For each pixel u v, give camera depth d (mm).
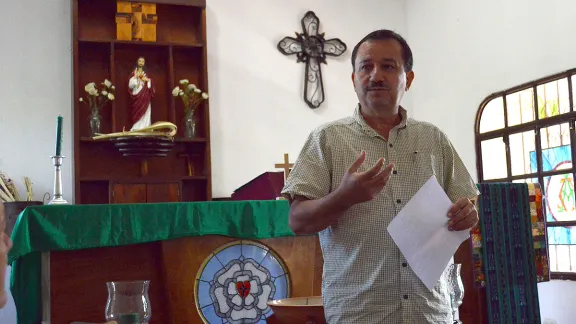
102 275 3059
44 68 5770
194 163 6125
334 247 1829
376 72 1840
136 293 2260
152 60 6121
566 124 5223
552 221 5395
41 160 5660
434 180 1767
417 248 1736
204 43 6102
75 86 5695
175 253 3164
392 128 1889
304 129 6609
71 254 3004
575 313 5133
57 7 5871
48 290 2938
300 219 1774
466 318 3828
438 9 6664
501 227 3963
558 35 5254
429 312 1774
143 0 5980
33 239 2807
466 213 1746
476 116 6145
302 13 6758
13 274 2959
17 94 5676
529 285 4031
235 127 6336
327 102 6758
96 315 3027
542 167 5465
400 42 1898
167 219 3092
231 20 6457
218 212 3217
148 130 5379
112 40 5820
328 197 1679
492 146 5992
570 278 5188
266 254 3395
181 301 3148
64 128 5758
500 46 5859
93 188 5781
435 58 6711
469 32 6238
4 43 5691
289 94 6590
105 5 6047
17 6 5770
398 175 1841
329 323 1849
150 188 5402
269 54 6559
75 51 5730
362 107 1907
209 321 3201
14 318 5008
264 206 3328
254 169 6348
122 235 2988
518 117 5707
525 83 5574
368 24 7031
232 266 3297
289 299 2773
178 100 6121
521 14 5625
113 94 5781
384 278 1762
